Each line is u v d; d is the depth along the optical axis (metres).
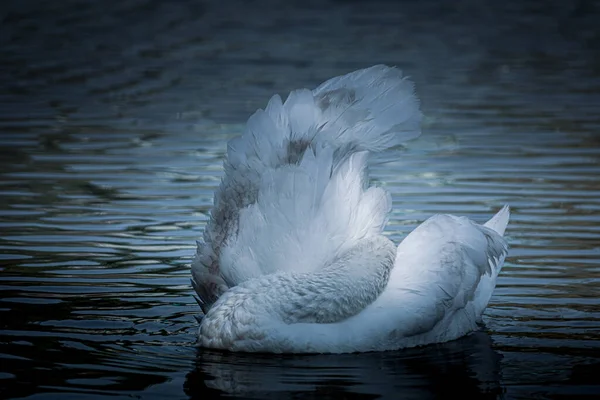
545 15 43.66
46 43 35.69
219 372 9.28
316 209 10.09
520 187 17.56
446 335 10.42
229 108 25.22
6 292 11.97
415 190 17.36
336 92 10.52
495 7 46.34
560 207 16.20
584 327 10.85
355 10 45.34
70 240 14.32
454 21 42.03
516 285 12.35
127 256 13.56
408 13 44.50
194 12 44.19
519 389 8.98
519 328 10.87
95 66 31.55
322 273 9.85
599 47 35.66
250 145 10.42
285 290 9.74
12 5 45.00
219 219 10.50
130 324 10.84
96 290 12.10
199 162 19.62
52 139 21.64
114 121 23.70
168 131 22.61
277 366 9.45
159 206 16.31
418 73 30.45
